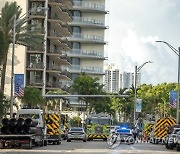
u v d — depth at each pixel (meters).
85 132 67.12
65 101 125.75
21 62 101.62
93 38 161.88
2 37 48.91
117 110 144.12
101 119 69.81
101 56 162.62
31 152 33.94
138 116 137.38
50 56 115.62
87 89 119.00
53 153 33.28
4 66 64.12
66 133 72.50
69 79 132.12
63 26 121.69
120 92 140.00
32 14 107.19
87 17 161.75
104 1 162.50
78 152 35.09
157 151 39.06
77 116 132.50
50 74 117.50
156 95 142.50
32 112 46.00
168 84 142.50
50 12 114.31
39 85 107.38
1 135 39.66
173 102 64.44
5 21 65.12
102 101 120.31
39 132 43.38
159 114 140.88
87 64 162.00
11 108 52.12
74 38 159.50
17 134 39.75
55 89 115.81
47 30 113.38
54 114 51.06
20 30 68.62
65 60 121.94
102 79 162.88
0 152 33.00
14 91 58.91
